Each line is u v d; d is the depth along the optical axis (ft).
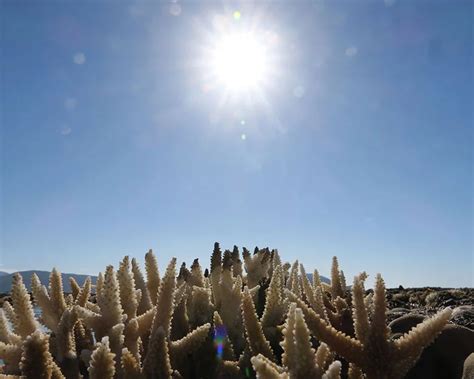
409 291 8.21
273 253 2.29
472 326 3.08
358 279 0.99
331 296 1.82
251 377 1.18
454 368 1.74
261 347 1.16
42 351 0.83
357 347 0.94
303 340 0.82
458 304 5.89
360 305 0.97
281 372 0.85
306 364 0.80
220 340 1.32
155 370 0.93
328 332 0.95
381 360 0.92
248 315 1.18
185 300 1.44
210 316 1.53
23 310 1.14
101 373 0.81
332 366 0.76
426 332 0.91
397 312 3.87
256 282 1.97
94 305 1.33
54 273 1.28
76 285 1.57
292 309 0.86
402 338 0.93
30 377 0.81
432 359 1.82
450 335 1.84
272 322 1.46
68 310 1.09
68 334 1.07
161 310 1.13
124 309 1.15
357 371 1.01
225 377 1.20
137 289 1.34
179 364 1.22
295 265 1.89
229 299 1.51
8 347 1.05
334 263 1.86
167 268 1.17
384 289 0.96
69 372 1.03
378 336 0.93
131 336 1.10
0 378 0.90
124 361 0.94
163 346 0.95
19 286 1.15
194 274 1.78
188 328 1.42
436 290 7.54
